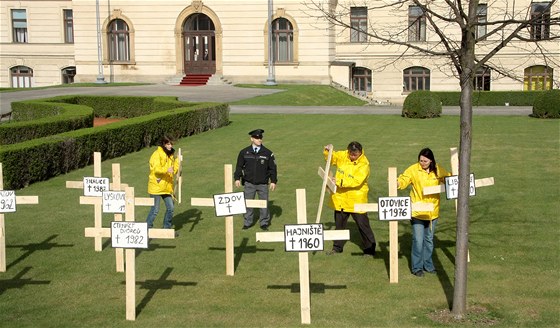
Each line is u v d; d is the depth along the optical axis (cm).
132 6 5056
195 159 1973
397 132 2512
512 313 850
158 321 848
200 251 1123
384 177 1666
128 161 1961
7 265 1060
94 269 1042
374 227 1254
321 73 4909
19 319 859
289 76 4959
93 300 922
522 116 3095
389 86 4988
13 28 5734
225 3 4950
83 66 5188
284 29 4944
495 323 820
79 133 1873
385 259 1073
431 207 952
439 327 812
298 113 3300
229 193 961
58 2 5641
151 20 5050
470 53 838
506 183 1557
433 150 2053
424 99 3056
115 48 5166
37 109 2864
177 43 5041
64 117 2277
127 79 5134
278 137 2400
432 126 2716
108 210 1009
